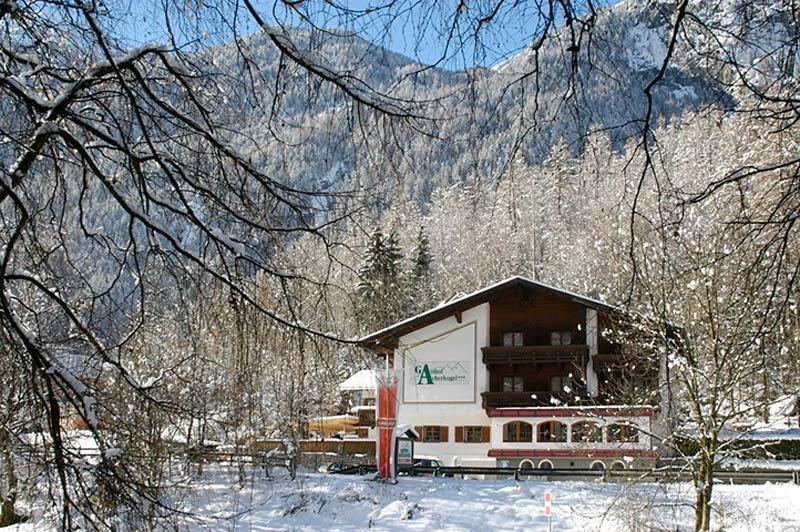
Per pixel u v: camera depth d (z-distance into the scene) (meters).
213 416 8.12
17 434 6.51
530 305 38.50
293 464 23.41
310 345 6.62
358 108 5.22
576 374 35.97
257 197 6.12
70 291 7.14
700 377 18.70
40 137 6.06
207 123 6.04
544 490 24.56
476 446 37.62
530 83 4.35
